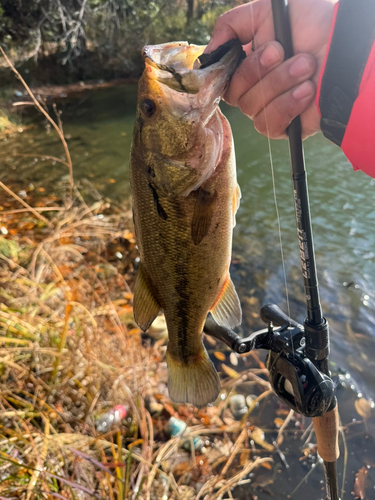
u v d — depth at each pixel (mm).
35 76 2791
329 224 1164
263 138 1824
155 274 358
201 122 312
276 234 1149
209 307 367
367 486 560
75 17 2848
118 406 602
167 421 632
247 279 973
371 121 253
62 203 1307
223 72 297
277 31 272
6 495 446
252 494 555
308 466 589
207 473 573
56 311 685
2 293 687
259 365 753
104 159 1715
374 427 629
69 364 602
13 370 596
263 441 622
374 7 241
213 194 330
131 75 3080
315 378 310
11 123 2092
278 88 279
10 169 1599
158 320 827
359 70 249
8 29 2664
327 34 279
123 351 693
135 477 526
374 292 906
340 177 1441
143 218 345
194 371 386
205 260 345
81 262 943
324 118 269
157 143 324
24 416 540
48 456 498
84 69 2961
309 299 318
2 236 966
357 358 748
